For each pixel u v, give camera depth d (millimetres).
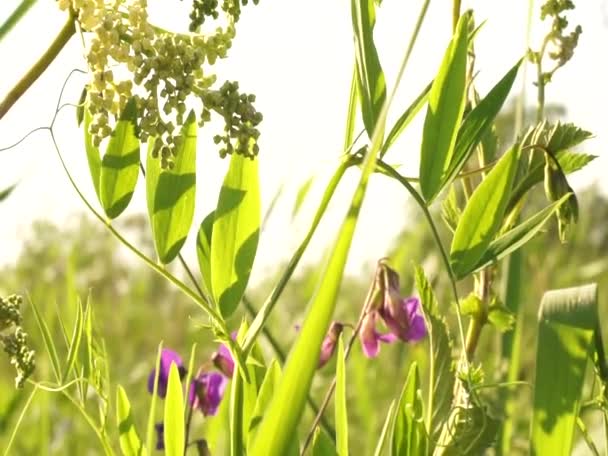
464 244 616
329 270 537
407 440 621
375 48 608
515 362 781
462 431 622
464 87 611
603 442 775
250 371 657
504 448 754
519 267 789
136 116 582
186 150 613
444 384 634
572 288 627
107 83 578
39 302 1477
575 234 1424
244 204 617
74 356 659
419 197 612
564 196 623
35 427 1094
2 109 597
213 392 731
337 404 616
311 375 541
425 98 615
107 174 601
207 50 583
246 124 579
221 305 614
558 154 657
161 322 1745
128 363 1554
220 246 614
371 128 605
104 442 667
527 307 1146
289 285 1348
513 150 612
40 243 1704
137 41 571
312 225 598
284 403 543
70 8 591
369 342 725
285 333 1298
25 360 633
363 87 607
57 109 595
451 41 612
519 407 951
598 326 648
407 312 715
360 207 535
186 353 1429
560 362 622
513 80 625
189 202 612
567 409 619
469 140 620
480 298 682
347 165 600
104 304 1776
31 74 599
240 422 608
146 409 1271
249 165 618
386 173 607
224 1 586
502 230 673
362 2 610
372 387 1083
